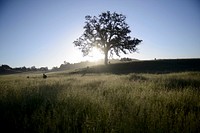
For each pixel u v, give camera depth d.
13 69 146.88
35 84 12.28
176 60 62.53
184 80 12.91
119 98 6.52
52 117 4.48
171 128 3.85
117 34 65.06
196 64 55.34
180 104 5.86
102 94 7.72
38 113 4.62
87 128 3.84
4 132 4.03
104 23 66.12
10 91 7.65
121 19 66.12
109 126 3.94
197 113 4.96
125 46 64.31
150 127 3.82
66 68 133.00
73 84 12.49
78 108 5.10
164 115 4.38
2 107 5.21
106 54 68.69
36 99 6.09
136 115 4.64
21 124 4.22
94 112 4.76
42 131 3.81
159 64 58.72
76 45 67.50
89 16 66.56
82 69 62.25
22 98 6.13
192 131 3.77
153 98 6.51
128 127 3.77
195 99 6.35
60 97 6.16
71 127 4.00
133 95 6.76
